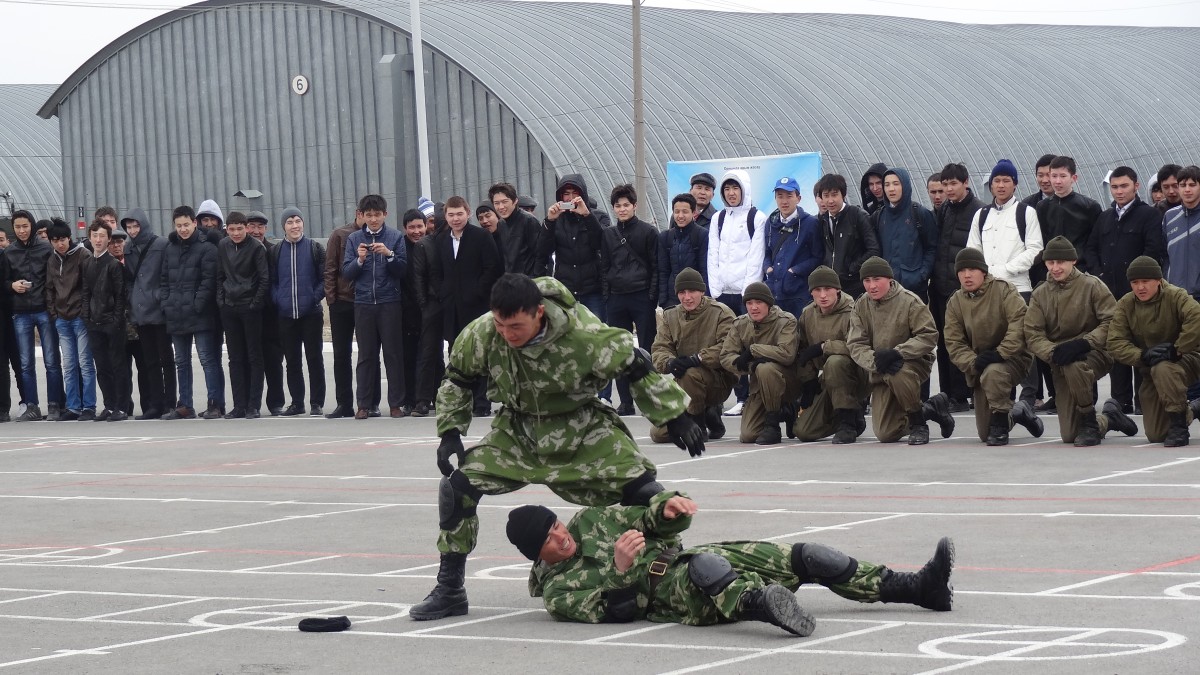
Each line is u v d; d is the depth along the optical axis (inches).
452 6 2011.6
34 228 853.2
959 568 323.3
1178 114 2111.2
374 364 754.8
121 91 2139.5
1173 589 292.5
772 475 489.1
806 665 240.5
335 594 324.5
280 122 2021.4
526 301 268.2
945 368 662.5
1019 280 610.5
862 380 573.0
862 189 685.3
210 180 2081.7
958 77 2057.1
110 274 816.3
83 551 402.0
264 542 403.9
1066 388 527.8
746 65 1935.3
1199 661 234.4
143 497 510.9
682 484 476.7
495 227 719.7
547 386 279.7
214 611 309.1
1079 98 2073.1
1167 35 2507.4
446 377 292.2
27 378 861.2
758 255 661.3
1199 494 411.5
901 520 389.7
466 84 1790.1
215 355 802.8
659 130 1722.4
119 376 824.9
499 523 415.8
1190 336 505.7
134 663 263.3
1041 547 344.2
